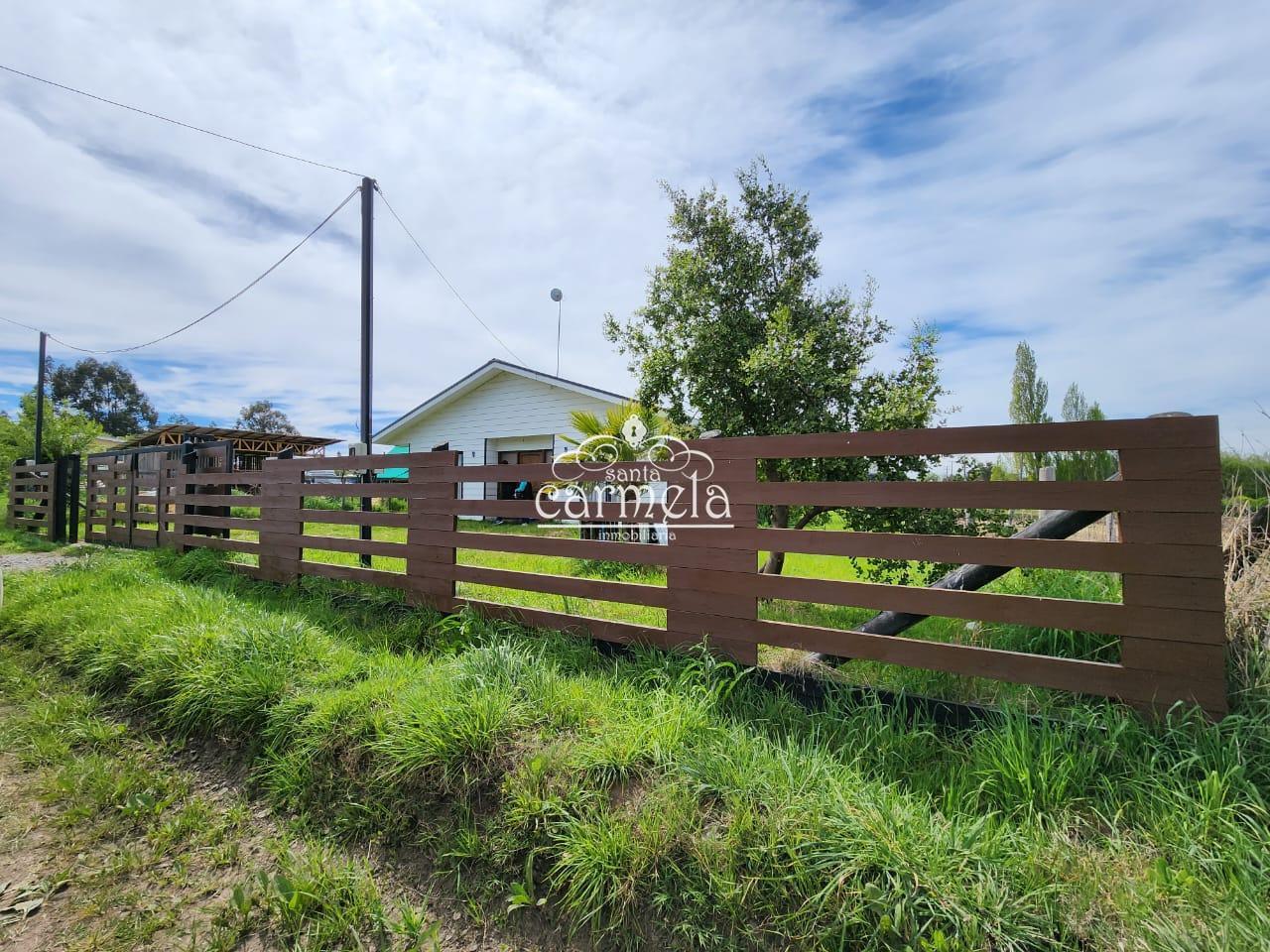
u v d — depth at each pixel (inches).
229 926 70.3
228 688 114.5
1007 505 88.0
